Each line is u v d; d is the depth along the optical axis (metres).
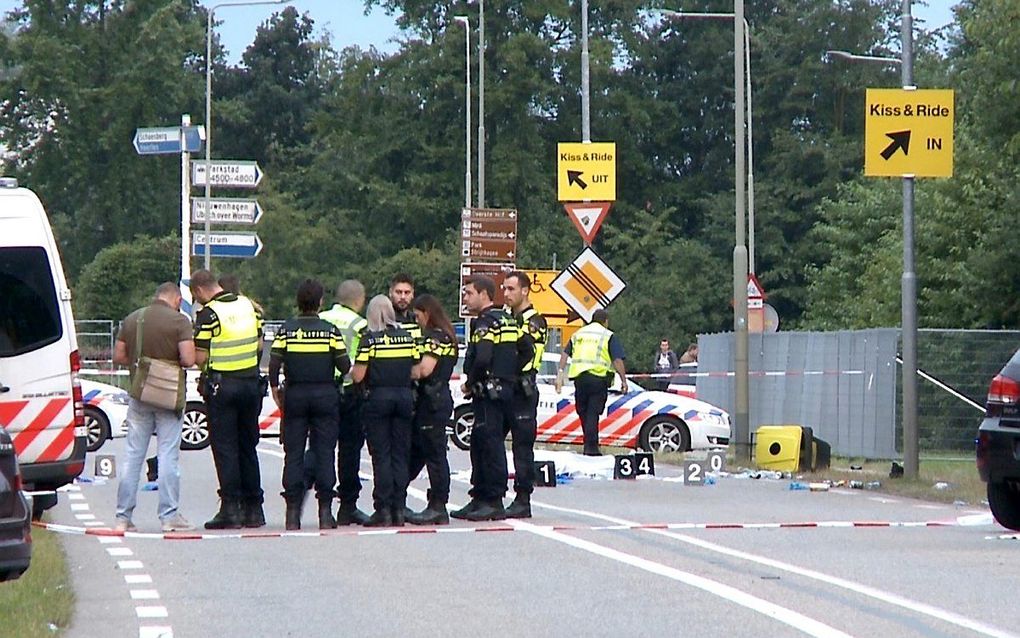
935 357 110.69
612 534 58.25
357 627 39.25
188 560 51.97
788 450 92.50
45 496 67.81
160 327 60.75
